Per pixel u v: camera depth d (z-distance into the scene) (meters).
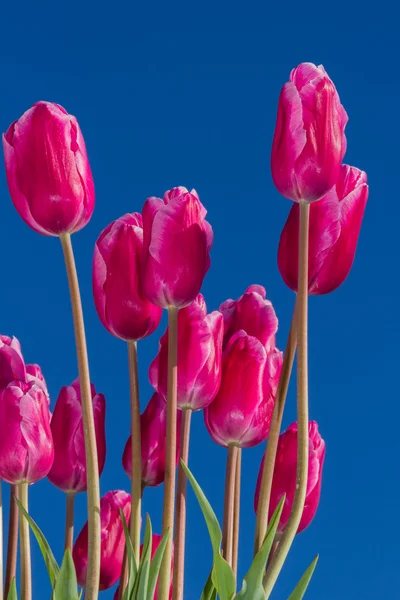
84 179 1.02
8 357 1.08
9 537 1.08
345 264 1.05
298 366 1.01
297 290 1.04
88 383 1.01
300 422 1.00
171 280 1.04
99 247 1.07
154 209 1.05
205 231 1.06
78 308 1.01
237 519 1.09
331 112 1.01
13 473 1.04
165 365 1.08
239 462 1.10
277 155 1.02
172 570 1.09
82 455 1.10
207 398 1.07
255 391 1.07
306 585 1.02
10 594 1.02
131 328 1.06
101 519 1.12
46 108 1.01
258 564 1.00
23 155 1.02
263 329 1.12
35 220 1.02
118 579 1.13
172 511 1.03
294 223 1.05
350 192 1.05
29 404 1.04
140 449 1.07
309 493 1.07
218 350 1.07
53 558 1.04
